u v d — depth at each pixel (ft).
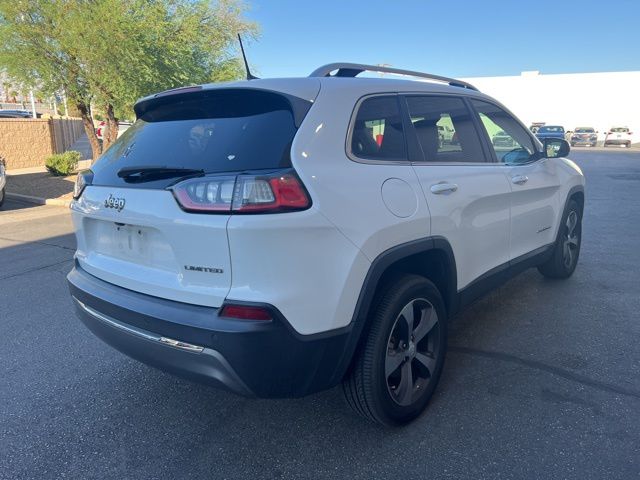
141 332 8.30
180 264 7.87
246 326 7.25
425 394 9.91
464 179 10.77
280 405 10.54
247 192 7.21
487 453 8.79
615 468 8.29
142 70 42.42
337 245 7.79
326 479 8.36
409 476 8.33
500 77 180.55
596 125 171.12
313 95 8.51
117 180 9.07
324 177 7.86
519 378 11.22
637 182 48.29
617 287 16.85
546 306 15.30
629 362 11.82
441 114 11.12
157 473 8.64
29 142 69.31
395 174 9.13
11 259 23.08
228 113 8.93
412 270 10.21
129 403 10.82
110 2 39.42
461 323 14.33
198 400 10.87
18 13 40.88
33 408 10.69
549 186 14.69
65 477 8.59
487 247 11.84
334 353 8.02
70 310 16.39
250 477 8.46
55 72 43.88
